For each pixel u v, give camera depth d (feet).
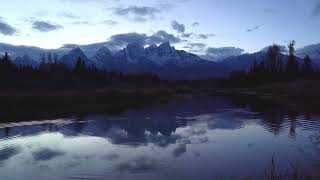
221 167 60.80
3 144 83.51
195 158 67.97
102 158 68.44
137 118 136.98
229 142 84.79
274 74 399.03
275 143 82.53
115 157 69.31
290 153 71.56
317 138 88.07
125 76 469.16
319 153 71.26
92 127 111.75
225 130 104.63
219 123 120.98
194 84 543.39
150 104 208.64
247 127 110.11
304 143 82.02
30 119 129.08
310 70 364.38
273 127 108.37
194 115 148.66
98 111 161.07
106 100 206.80
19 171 59.62
